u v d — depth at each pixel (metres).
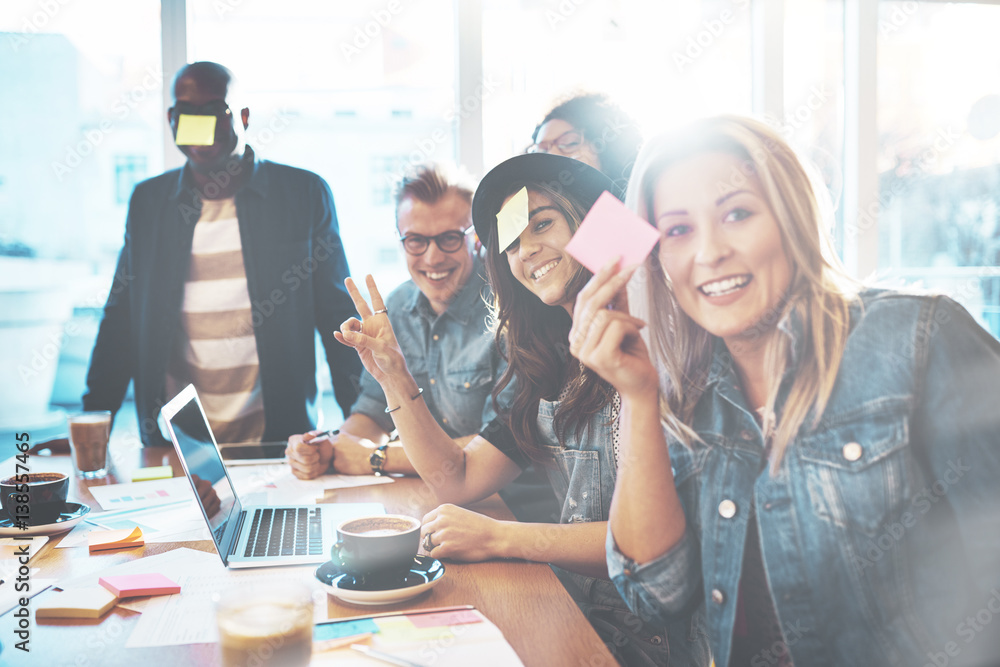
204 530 1.13
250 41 2.49
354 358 2.14
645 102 2.37
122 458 1.72
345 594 0.83
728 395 1.01
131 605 0.83
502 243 1.22
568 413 1.18
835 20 2.46
